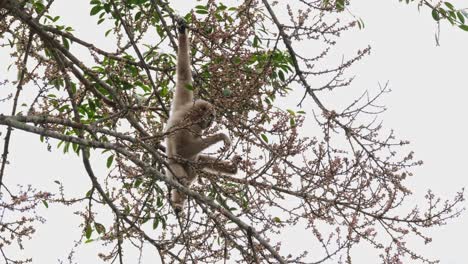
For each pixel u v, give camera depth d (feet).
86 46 50.70
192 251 45.98
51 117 46.50
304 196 43.83
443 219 43.14
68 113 51.93
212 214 44.70
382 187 43.62
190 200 46.73
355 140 44.73
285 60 53.83
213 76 47.80
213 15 49.88
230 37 48.39
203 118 46.65
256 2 48.55
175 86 55.01
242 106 46.70
